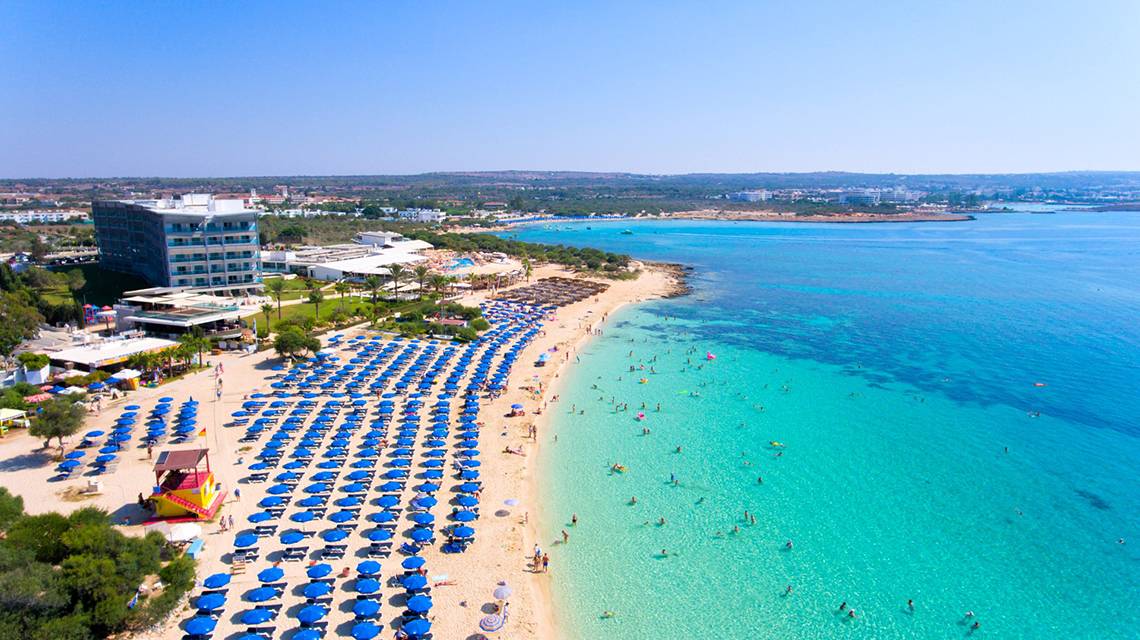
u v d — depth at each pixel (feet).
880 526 192.95
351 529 176.04
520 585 158.92
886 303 565.12
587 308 526.57
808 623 150.71
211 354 347.77
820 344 416.26
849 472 228.43
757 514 198.49
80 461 209.97
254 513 181.47
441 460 218.79
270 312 432.25
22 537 144.87
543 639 141.90
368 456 220.84
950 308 540.52
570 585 161.79
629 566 170.40
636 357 378.73
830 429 268.82
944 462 237.66
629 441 251.80
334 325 416.26
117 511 180.04
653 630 147.23
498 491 204.85
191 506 176.45
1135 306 545.85
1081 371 355.97
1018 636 147.54
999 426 273.54
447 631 141.18
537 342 407.44
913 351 399.24
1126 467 234.58
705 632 147.23
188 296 412.57
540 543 179.01
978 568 172.96
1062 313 516.32
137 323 371.15
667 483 217.36
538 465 227.61
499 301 535.19
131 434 232.53
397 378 313.12
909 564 174.19
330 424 244.83
